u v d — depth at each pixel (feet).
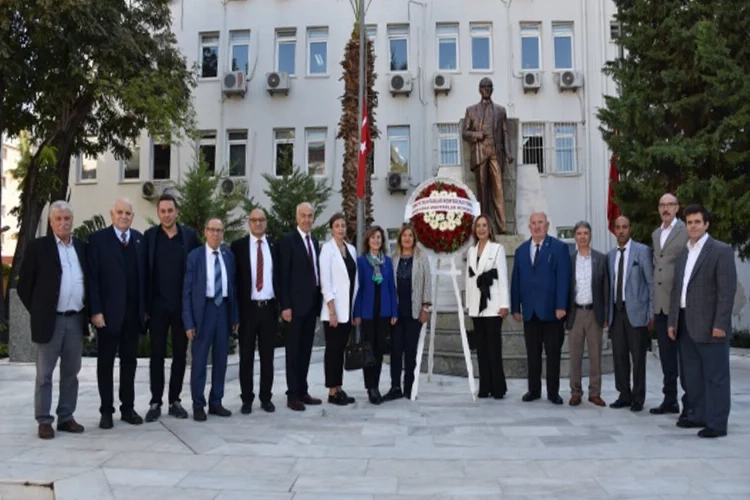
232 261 22.35
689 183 40.78
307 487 14.25
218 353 22.03
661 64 46.65
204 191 55.26
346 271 23.80
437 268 28.27
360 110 46.88
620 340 23.61
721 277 18.93
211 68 77.87
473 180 39.11
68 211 19.02
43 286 18.58
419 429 19.99
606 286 23.93
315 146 75.87
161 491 14.01
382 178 73.51
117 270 19.86
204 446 17.63
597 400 24.27
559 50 74.43
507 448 17.62
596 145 71.87
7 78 49.73
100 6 49.37
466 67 73.77
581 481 14.58
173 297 21.22
